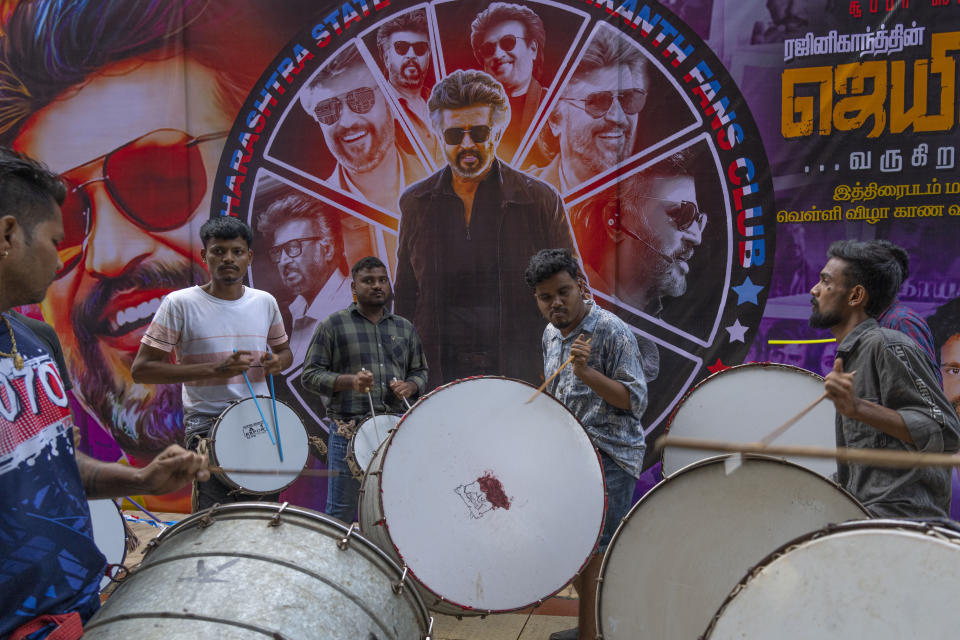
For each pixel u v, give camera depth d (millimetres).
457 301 4539
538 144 4422
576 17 4340
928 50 3924
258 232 4766
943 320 3947
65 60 4984
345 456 3512
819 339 4109
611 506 2787
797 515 1765
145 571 1521
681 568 1841
